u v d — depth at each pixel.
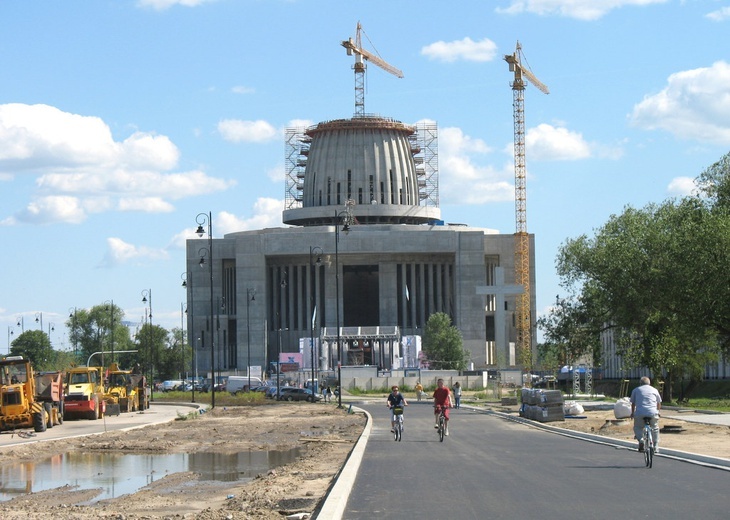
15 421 58.62
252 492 27.44
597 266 83.31
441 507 20.80
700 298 73.25
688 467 29.23
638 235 81.81
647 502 21.22
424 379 143.38
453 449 38.12
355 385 139.88
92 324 195.62
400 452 36.75
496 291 147.12
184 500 27.62
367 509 20.66
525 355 139.75
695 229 75.44
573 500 21.67
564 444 40.50
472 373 157.25
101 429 62.12
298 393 111.06
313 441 48.84
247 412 84.56
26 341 199.75
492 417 68.88
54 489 31.44
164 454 44.28
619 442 40.12
